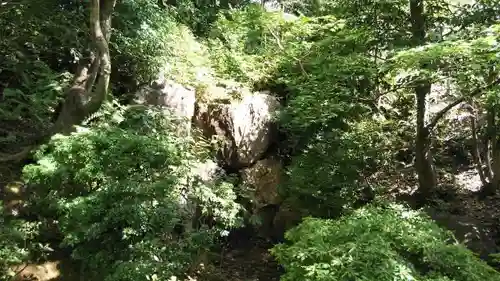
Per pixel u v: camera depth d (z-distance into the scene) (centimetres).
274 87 677
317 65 620
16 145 473
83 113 449
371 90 641
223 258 523
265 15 672
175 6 723
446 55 468
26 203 409
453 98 706
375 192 614
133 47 538
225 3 850
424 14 585
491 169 685
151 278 329
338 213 528
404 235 316
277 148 627
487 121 640
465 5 568
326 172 532
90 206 336
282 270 509
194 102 580
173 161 409
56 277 383
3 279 329
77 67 535
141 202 344
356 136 584
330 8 742
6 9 516
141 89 561
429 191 639
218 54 673
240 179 578
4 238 337
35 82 524
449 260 303
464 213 614
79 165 362
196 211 467
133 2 524
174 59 604
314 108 558
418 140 626
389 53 579
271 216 591
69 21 551
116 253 342
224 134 575
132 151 376
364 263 284
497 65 450
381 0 584
